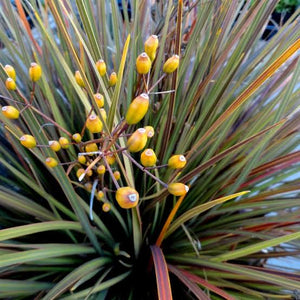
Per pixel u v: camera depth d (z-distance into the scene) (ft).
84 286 0.78
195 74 0.89
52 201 0.73
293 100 0.81
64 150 0.85
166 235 0.76
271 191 0.81
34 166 0.86
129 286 0.83
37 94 0.77
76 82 0.51
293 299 0.85
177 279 0.86
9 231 0.53
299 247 0.97
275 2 0.73
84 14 0.61
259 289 0.89
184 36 1.02
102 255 0.79
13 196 0.70
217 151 0.93
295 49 0.47
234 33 0.82
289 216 0.78
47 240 0.89
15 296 0.71
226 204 0.86
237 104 0.55
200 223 0.94
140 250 0.85
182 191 0.46
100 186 0.66
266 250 1.03
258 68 0.96
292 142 0.99
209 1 0.78
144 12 1.01
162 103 0.81
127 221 0.89
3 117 0.60
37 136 0.57
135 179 0.88
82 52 0.67
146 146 0.85
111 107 0.49
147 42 0.47
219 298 0.83
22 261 0.55
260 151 0.70
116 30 0.79
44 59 1.02
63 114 0.96
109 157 0.52
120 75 0.46
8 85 0.48
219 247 0.88
